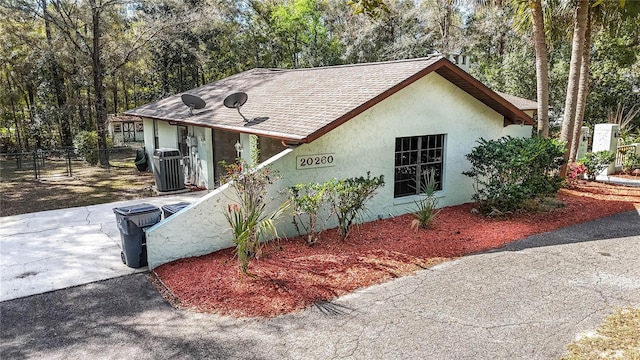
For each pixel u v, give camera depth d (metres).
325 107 8.86
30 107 27.38
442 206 10.48
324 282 6.25
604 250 7.53
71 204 11.66
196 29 23.88
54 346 4.86
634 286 6.04
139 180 15.36
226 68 29.06
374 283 6.29
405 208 9.88
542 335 4.82
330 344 4.75
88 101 26.86
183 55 25.83
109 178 15.84
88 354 4.69
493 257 7.25
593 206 10.58
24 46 24.62
